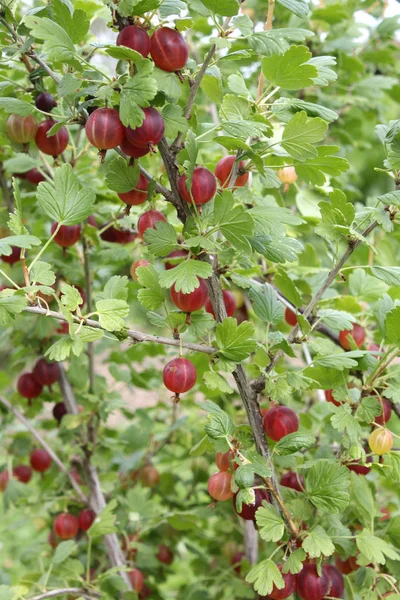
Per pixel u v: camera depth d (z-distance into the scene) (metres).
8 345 1.04
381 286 0.90
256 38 0.73
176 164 0.74
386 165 0.74
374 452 0.76
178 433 1.05
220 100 0.78
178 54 0.72
